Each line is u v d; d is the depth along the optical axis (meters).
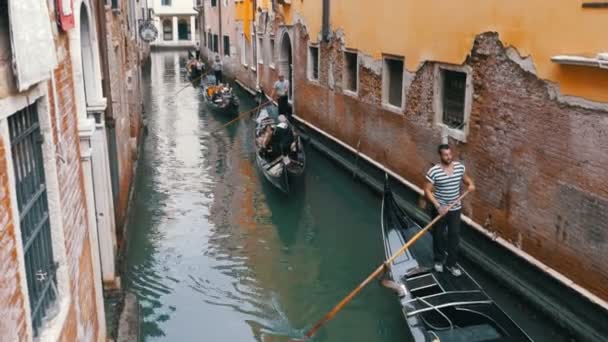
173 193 10.73
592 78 5.39
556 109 5.90
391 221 7.10
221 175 11.88
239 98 22.12
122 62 9.67
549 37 5.93
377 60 10.21
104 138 6.33
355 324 6.41
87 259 4.39
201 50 37.12
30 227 2.99
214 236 8.76
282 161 10.20
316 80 13.76
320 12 13.03
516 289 6.58
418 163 9.04
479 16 7.11
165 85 25.36
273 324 6.41
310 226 9.20
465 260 7.59
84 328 4.03
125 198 8.88
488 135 7.14
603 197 5.37
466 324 5.36
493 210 7.14
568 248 5.88
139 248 8.27
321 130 13.54
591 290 5.61
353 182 11.30
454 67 7.79
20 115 2.88
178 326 6.32
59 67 3.63
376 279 7.39
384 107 10.06
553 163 6.01
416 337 5.04
